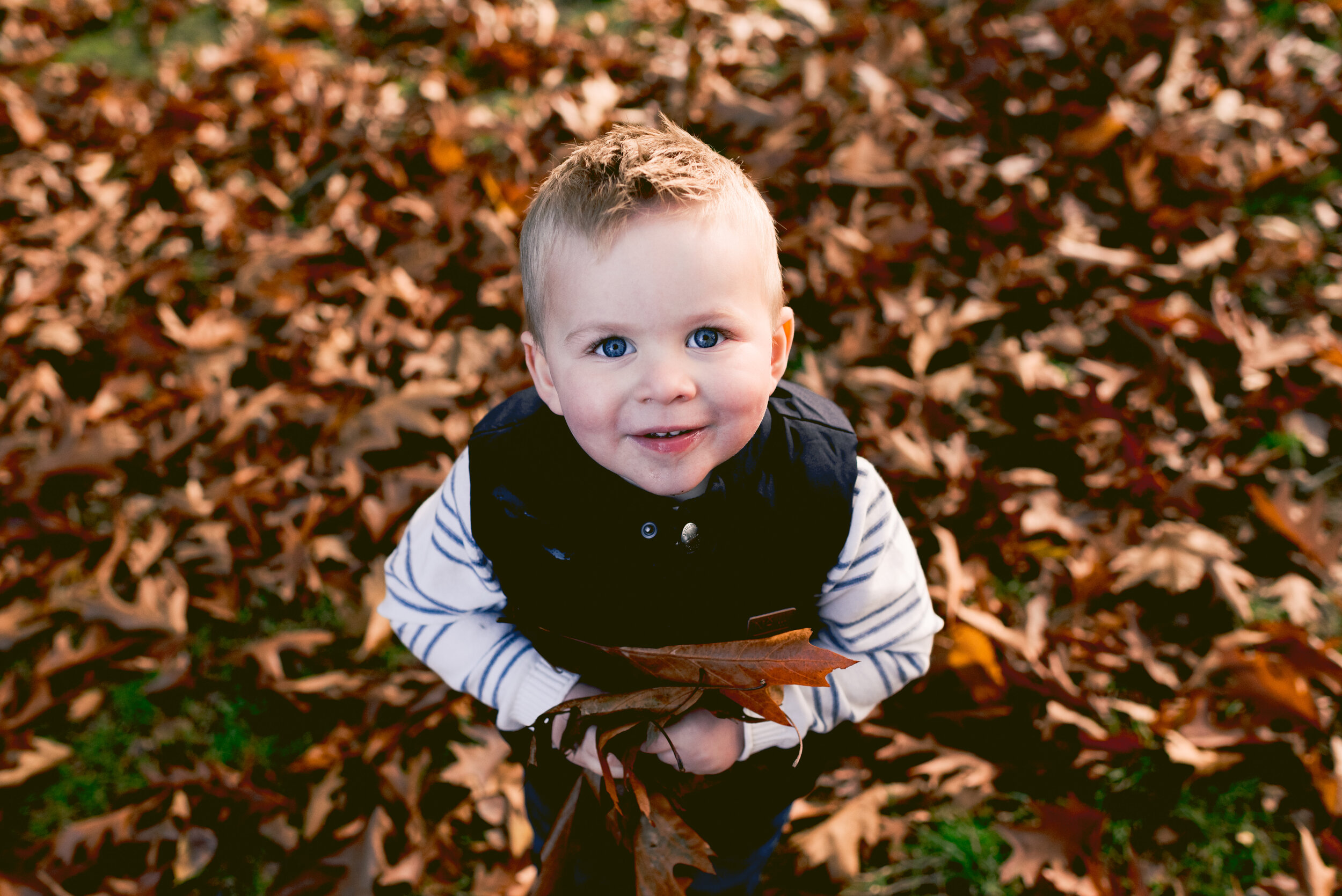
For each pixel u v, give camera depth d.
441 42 3.31
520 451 0.97
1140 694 1.82
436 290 2.48
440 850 1.68
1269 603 1.95
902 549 1.06
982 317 2.33
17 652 1.98
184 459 2.23
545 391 0.94
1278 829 1.66
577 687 1.09
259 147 2.92
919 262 2.47
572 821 1.23
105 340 2.44
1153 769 1.72
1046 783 1.72
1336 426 2.16
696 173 0.81
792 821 1.69
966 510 2.02
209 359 2.33
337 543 2.04
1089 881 1.58
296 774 1.80
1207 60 2.90
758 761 1.16
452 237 2.57
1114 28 2.96
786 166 2.64
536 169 2.78
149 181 2.81
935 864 1.67
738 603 0.98
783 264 2.48
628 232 0.79
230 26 3.47
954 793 1.72
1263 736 1.72
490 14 3.33
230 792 1.74
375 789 1.75
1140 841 1.67
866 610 1.06
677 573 0.95
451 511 1.04
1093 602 1.91
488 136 2.91
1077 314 2.38
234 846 1.73
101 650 1.93
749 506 0.94
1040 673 1.76
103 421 2.26
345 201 2.69
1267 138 2.69
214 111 3.03
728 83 3.03
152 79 3.22
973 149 2.73
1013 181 2.63
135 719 1.90
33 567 2.06
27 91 3.14
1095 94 2.85
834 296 2.41
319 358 2.30
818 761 1.22
